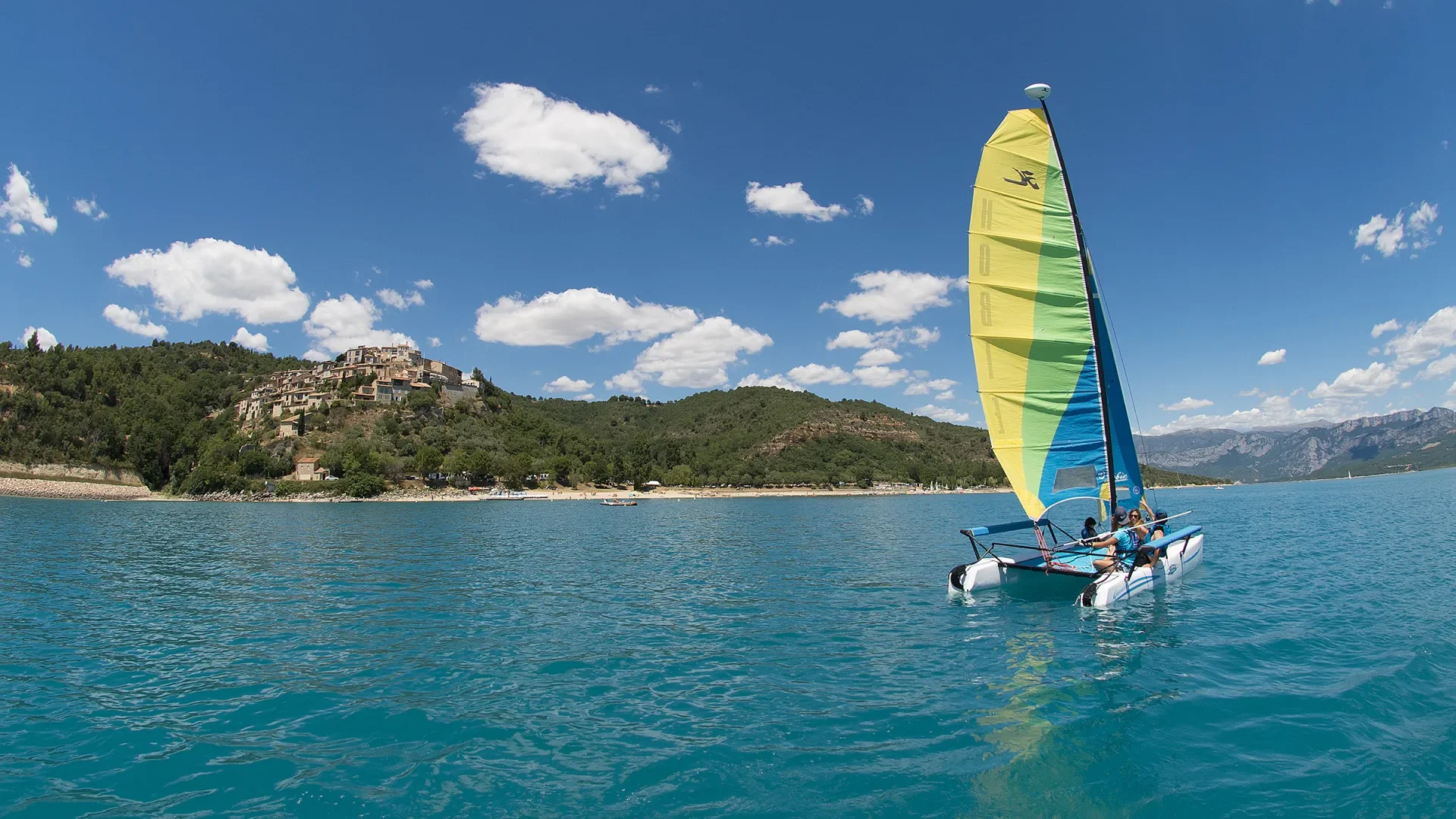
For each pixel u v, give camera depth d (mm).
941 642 14141
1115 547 17938
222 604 19953
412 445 146500
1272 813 6918
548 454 169750
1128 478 19531
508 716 10227
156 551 35219
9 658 13766
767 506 109188
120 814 7262
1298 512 56062
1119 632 14562
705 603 19531
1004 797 7379
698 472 174250
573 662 13250
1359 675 11148
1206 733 9016
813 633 15359
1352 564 24047
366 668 12938
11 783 8047
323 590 22406
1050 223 17656
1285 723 9227
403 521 66188
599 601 20000
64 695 11406
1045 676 11641
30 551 34719
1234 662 12180
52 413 136750
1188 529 23156
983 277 17938
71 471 127250
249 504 110000
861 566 27734
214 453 129000
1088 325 17547
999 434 18141
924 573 25109
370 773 8258
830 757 8539
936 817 6965
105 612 18703
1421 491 87188
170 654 14039
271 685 11914
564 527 57188
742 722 9828
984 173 17844
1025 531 42031
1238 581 20781
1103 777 7832
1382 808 6918
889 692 11039
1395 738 8594
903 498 145250
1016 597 18797
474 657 13656
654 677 12180
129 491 125250
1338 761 8023
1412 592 18359
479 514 81562
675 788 7742
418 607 19188
